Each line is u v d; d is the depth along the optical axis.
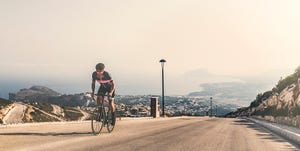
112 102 12.34
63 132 11.97
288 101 26.67
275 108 30.97
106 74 11.88
